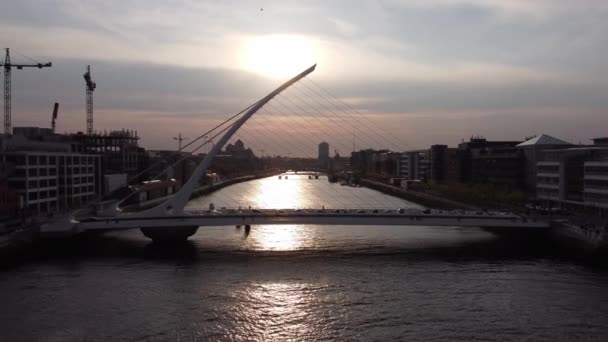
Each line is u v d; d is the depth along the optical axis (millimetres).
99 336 60312
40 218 127125
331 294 76750
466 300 73625
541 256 104750
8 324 63812
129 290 78500
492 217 113938
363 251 109750
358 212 119500
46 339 59375
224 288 79812
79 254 106250
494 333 61188
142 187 198750
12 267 93562
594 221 113250
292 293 77250
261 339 59750
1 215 123062
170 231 118438
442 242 121312
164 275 87812
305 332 61844
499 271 90938
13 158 142500
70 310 69000
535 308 69812
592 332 61406
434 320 65500
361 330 62344
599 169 134750
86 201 180625
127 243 119312
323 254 106500
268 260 100312
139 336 60375
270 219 113562
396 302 72812
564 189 155250
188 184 119375
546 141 192000
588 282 82750
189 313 68125
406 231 140750
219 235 132500
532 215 125500
